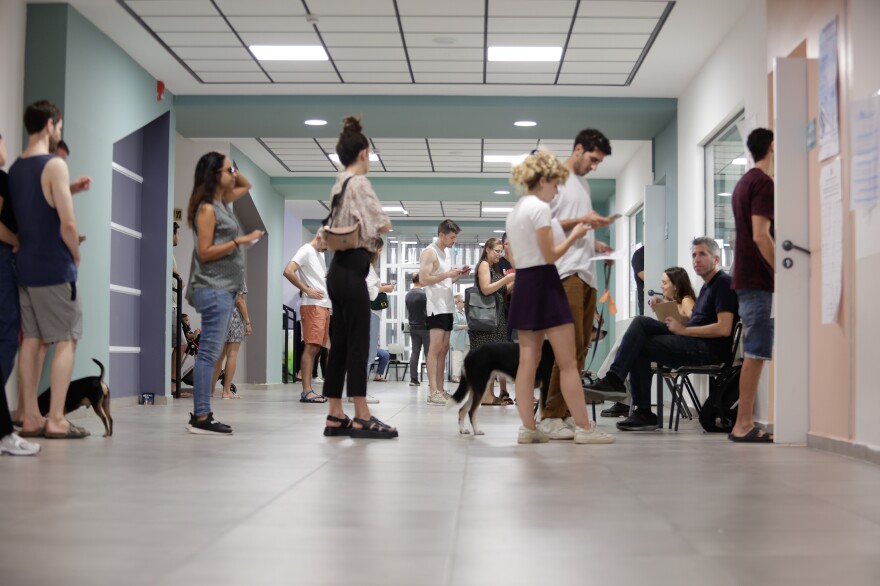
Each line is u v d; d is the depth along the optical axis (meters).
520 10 6.85
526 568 1.76
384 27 7.25
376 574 1.71
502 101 9.14
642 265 9.88
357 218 4.67
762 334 4.76
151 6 6.83
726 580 1.67
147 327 8.89
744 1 6.61
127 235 8.60
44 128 4.56
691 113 8.51
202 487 2.87
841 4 4.21
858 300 3.97
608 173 13.01
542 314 4.38
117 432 5.08
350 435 4.71
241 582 1.64
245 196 12.52
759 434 4.73
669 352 5.53
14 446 3.82
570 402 4.50
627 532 2.14
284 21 7.13
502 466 3.48
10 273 4.50
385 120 9.63
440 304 7.97
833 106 4.28
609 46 7.63
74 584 1.62
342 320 4.80
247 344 13.59
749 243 4.81
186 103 9.17
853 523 2.27
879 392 3.72
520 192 4.52
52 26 6.73
